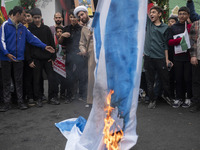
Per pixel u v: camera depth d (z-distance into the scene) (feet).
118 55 7.29
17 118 12.98
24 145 9.43
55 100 15.83
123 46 7.25
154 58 14.15
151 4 18.67
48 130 10.98
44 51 15.44
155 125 11.34
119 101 7.30
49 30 15.83
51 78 15.79
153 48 14.16
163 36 14.12
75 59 16.01
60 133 10.55
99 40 7.58
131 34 7.19
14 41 14.26
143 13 7.11
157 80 14.43
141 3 7.09
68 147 8.25
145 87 15.55
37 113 13.80
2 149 9.12
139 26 7.14
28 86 15.67
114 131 7.34
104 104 7.48
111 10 7.36
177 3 25.35
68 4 23.90
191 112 13.43
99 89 7.50
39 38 15.46
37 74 15.30
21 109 14.62
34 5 21.15
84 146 7.74
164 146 9.04
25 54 15.08
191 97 14.74
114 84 7.34
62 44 15.93
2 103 16.22
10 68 14.46
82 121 10.03
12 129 11.28
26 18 16.62
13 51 14.29
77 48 15.94
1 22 16.49
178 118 12.37
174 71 14.89
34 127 11.46
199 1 26.12
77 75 16.37
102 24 7.51
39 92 15.38
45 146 9.27
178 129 10.78
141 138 9.81
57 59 16.46
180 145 9.11
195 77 13.60
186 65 14.44
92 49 13.10
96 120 7.56
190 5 16.01
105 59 7.41
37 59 15.30
